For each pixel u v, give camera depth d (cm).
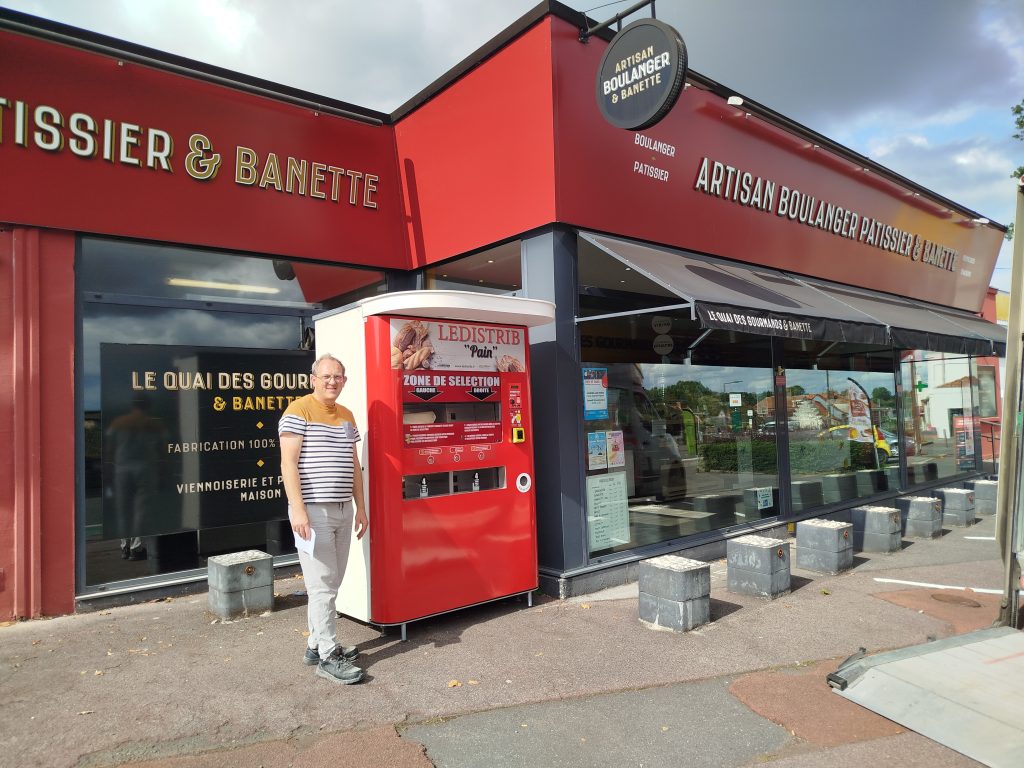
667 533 683
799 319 586
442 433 488
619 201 618
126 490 555
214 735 332
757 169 777
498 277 678
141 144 547
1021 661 398
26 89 496
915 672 382
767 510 802
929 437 1162
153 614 523
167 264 586
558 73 557
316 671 406
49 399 518
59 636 472
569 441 579
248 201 607
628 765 308
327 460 405
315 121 641
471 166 629
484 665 420
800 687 389
